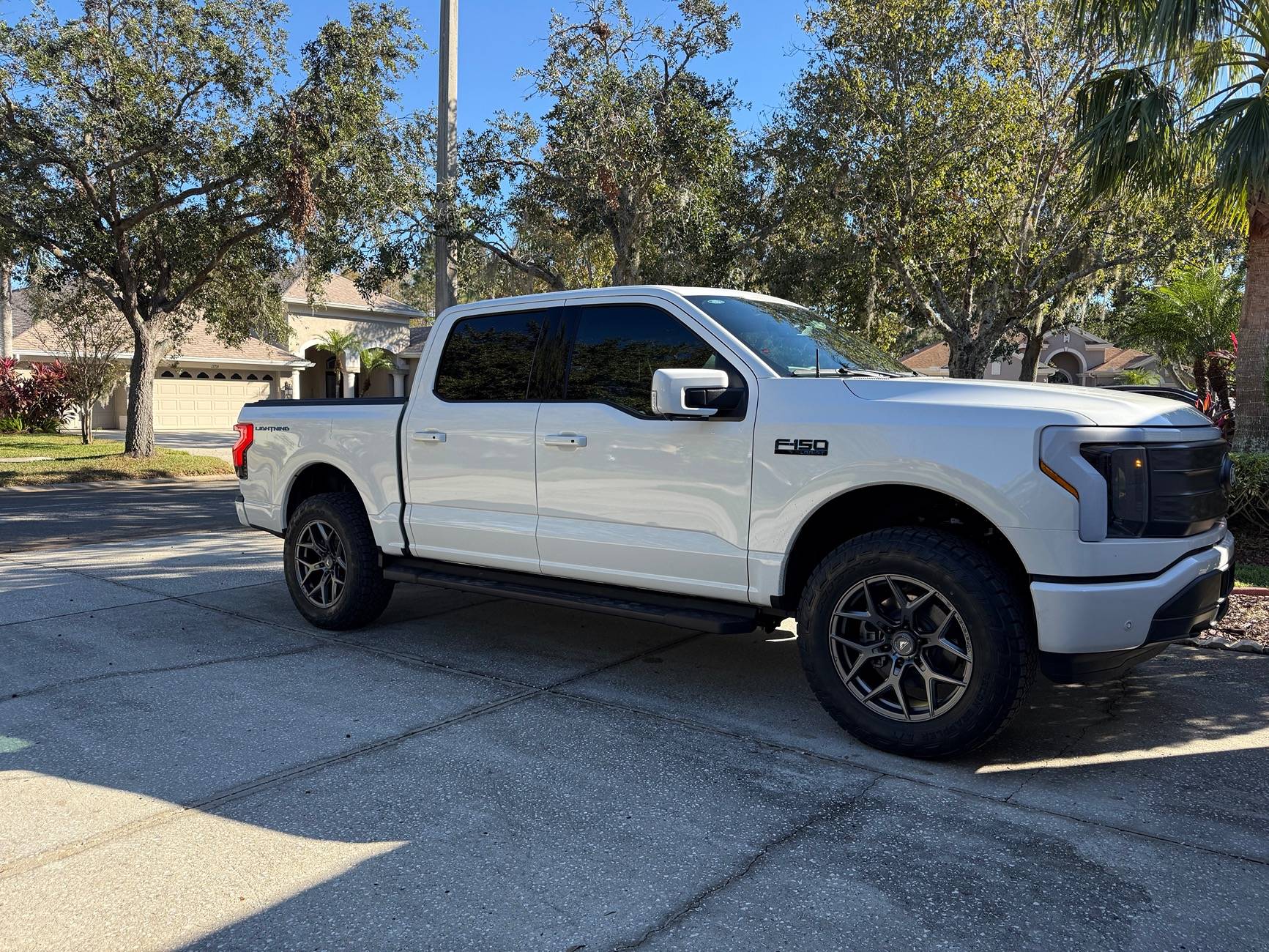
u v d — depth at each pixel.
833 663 4.01
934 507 4.15
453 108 14.33
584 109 15.61
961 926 2.67
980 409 3.68
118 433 33.22
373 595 5.87
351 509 5.88
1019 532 3.55
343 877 2.94
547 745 4.06
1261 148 8.45
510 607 6.76
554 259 20.62
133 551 9.30
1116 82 9.80
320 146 16.47
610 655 5.47
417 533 5.51
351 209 16.86
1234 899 2.82
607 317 4.83
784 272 17.70
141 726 4.28
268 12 16.83
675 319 4.57
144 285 21.09
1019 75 15.88
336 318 40.12
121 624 6.20
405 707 4.54
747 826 3.29
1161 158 9.38
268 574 7.98
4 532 10.89
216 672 5.11
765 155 17.52
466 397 5.33
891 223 16.36
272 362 37.03
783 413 4.10
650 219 16.22
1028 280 16.91
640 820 3.34
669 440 4.41
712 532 4.31
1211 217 10.02
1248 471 8.34
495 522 5.11
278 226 18.20
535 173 17.00
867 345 5.25
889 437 3.80
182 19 16.41
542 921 2.70
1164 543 3.60
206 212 18.36
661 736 4.18
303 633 5.96
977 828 3.29
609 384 4.75
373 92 16.72
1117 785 3.66
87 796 3.54
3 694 4.72
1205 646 5.48
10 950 2.55
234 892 2.85
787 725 4.33
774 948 2.57
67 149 16.50
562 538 4.81
